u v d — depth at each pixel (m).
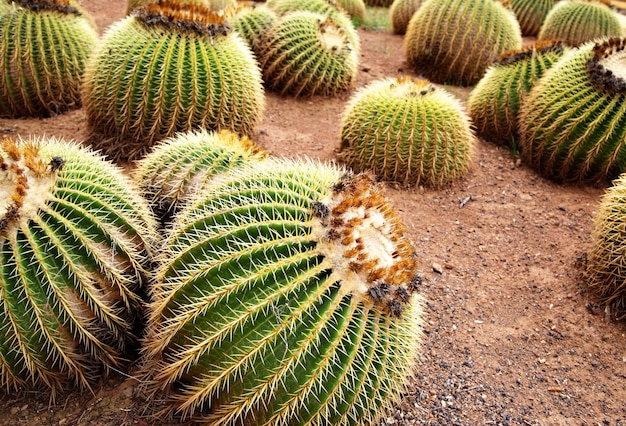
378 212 0.83
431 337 1.16
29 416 0.84
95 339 0.82
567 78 1.74
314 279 0.74
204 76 1.48
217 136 1.19
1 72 1.69
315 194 0.82
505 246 1.49
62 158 0.86
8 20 1.67
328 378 0.73
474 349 1.15
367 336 0.74
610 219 1.27
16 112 1.77
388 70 2.68
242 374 0.73
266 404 0.73
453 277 1.35
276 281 0.73
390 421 0.95
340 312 0.73
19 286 0.77
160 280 0.85
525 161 1.91
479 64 2.48
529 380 1.09
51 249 0.78
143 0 2.79
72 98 1.83
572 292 1.34
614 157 1.69
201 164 1.13
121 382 0.89
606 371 1.13
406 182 1.67
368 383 0.76
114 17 3.00
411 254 0.84
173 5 1.55
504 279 1.37
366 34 3.30
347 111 1.77
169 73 1.45
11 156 0.83
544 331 1.22
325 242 0.76
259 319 0.73
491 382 1.07
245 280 0.73
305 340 0.71
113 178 0.94
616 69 1.71
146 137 1.53
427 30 2.51
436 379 1.06
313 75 2.17
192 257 0.80
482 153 1.96
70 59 1.77
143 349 0.85
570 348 1.18
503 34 2.47
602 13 3.24
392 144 1.63
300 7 2.53
